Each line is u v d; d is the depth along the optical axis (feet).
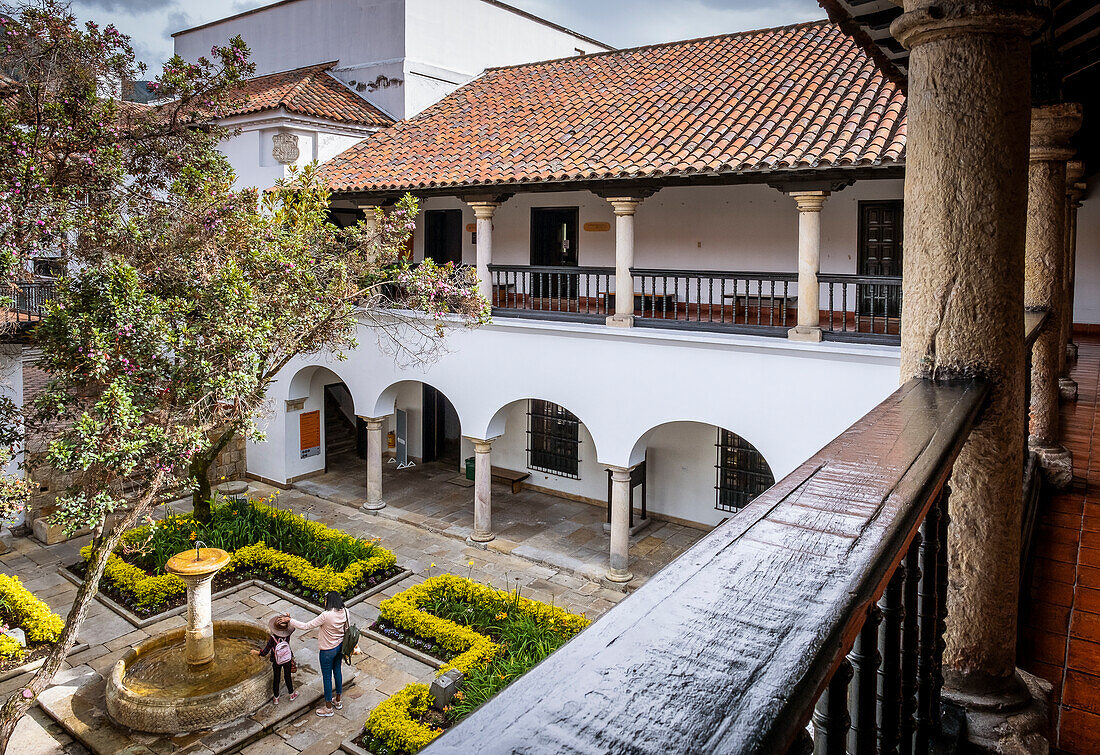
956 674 8.91
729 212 49.52
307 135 57.67
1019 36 8.29
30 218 32.09
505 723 2.48
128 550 35.73
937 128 8.40
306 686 34.06
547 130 50.16
